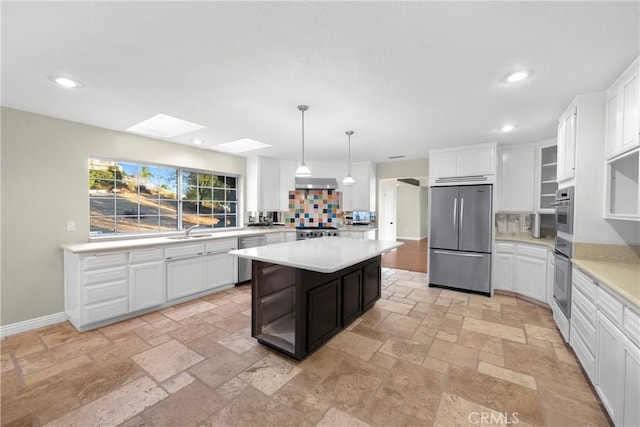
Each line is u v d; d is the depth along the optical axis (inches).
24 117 107.7
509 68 74.6
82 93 91.0
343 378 80.3
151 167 155.6
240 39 62.4
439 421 64.2
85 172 124.2
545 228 159.9
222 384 77.4
